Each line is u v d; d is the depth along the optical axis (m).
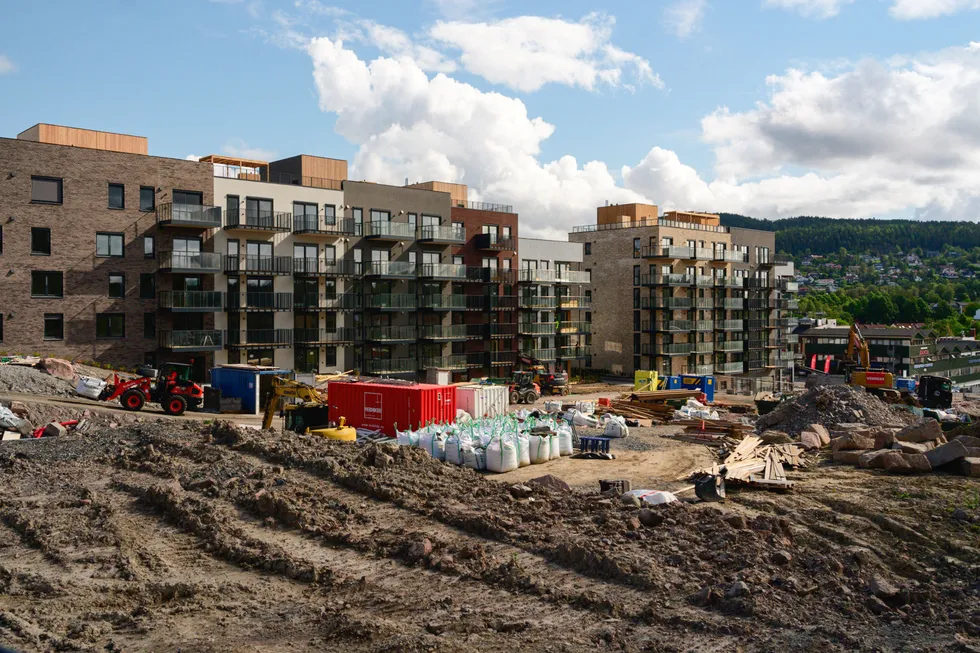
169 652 11.11
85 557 14.80
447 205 64.44
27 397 34.50
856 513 19.33
